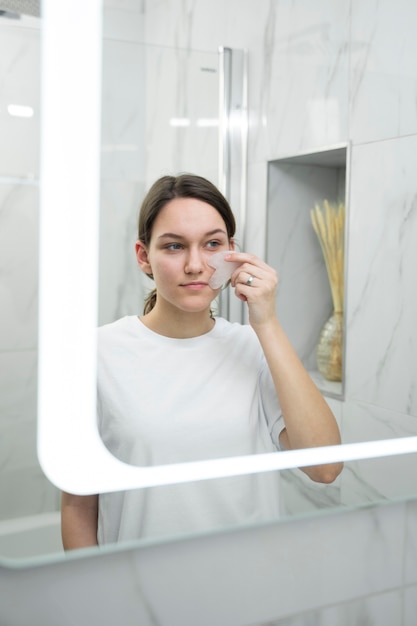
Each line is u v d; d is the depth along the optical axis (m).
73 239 0.55
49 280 0.55
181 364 0.68
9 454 0.61
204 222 0.69
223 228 0.70
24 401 0.63
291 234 0.84
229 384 0.68
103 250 0.75
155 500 0.62
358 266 0.81
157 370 0.66
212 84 0.83
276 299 0.82
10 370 0.64
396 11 0.83
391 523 0.73
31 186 0.70
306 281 0.83
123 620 0.59
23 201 0.70
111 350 0.66
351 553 0.70
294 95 0.84
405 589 0.74
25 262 0.68
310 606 0.68
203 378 0.68
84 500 0.60
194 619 0.62
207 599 0.63
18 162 0.70
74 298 0.56
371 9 0.82
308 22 0.83
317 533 0.68
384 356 0.80
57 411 0.56
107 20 0.77
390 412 0.79
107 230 0.76
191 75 0.82
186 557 0.62
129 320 0.69
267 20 0.83
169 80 0.80
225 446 0.67
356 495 0.71
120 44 0.78
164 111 0.80
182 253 0.69
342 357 0.79
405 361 0.81
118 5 0.78
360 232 0.81
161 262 0.68
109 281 0.74
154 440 0.64
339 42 0.83
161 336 0.68
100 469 0.59
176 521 0.63
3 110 0.71
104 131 0.78
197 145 0.83
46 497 0.60
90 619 0.58
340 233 0.82
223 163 0.84
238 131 0.84
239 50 0.83
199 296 0.69
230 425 0.67
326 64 0.83
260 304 0.70
